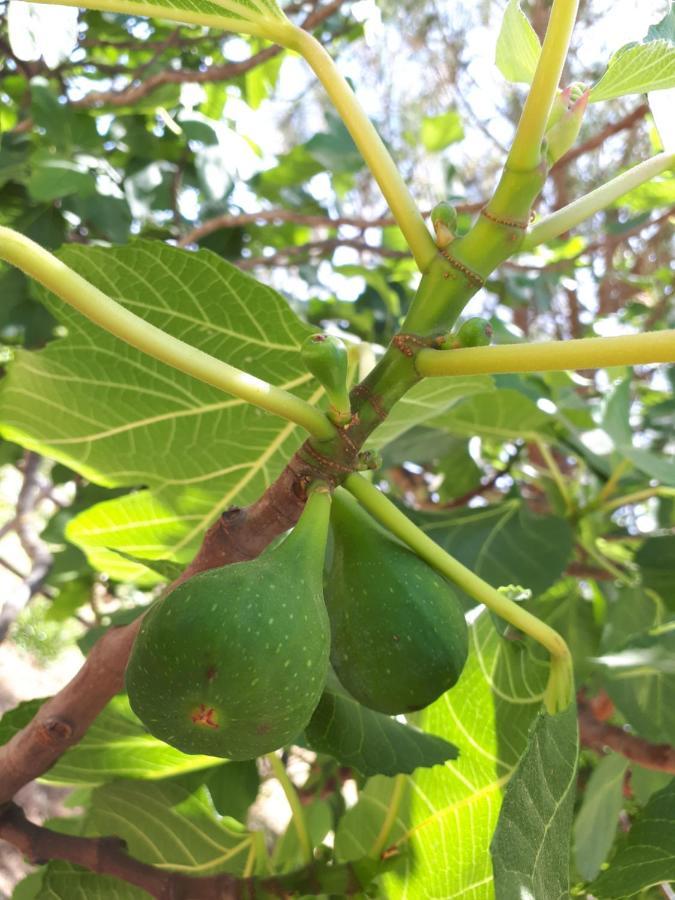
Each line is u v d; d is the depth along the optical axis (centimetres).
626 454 43
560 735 19
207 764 31
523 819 17
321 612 16
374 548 19
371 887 27
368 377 18
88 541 35
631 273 103
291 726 16
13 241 15
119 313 15
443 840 26
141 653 16
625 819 51
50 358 28
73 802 37
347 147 67
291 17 68
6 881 80
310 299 65
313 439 17
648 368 85
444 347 18
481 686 25
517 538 38
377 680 18
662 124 26
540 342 16
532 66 24
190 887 27
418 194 92
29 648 124
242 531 18
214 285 25
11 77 68
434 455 48
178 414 29
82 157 54
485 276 18
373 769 22
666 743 36
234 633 15
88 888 29
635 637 34
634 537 49
